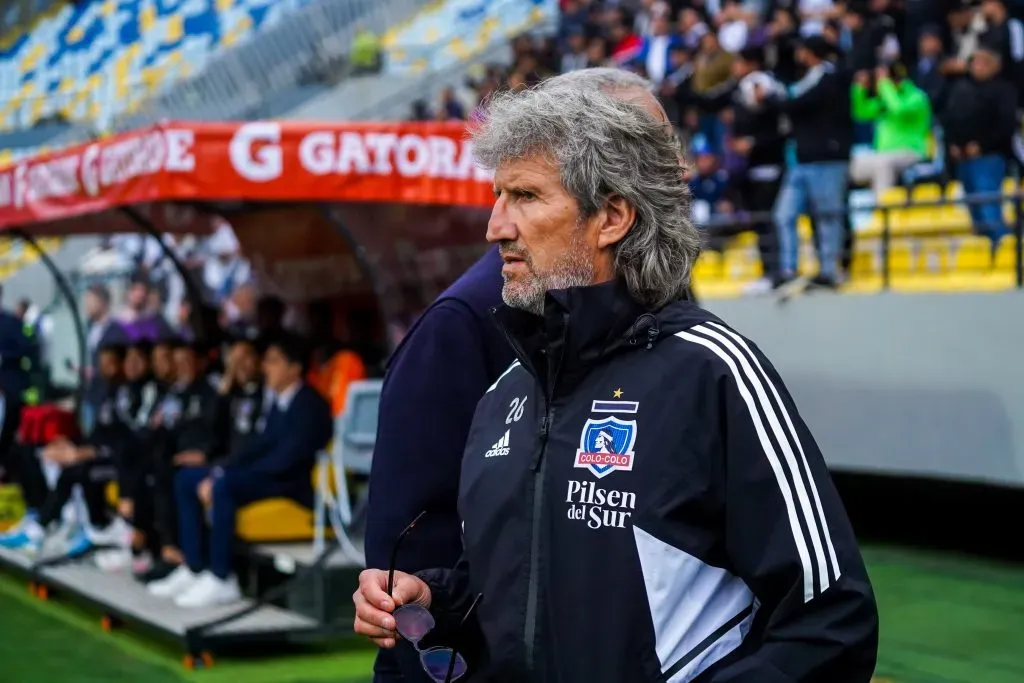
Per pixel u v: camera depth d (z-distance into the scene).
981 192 14.20
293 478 10.68
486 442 3.46
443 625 3.54
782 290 14.83
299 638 9.73
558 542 3.08
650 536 2.95
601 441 3.07
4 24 39.28
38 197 12.05
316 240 12.73
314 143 9.71
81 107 35.84
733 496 2.93
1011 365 12.45
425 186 9.91
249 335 12.66
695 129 18.19
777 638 2.85
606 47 21.95
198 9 34.41
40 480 14.43
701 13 20.28
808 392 14.51
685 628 2.96
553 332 3.17
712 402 2.98
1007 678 8.80
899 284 14.91
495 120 3.39
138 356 13.49
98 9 36.50
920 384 13.30
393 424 4.24
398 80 29.70
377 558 4.21
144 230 14.14
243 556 11.06
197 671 9.48
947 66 14.82
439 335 4.23
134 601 10.95
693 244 3.28
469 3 30.03
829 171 14.56
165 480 11.77
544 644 3.09
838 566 2.86
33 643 10.72
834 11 17.92
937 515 16.02
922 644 9.78
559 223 3.23
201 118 30.92
